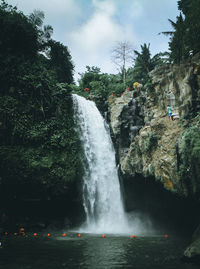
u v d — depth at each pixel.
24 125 18.98
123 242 14.28
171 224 20.22
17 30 20.98
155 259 10.11
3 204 19.22
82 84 35.50
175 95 18.56
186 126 16.64
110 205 22.33
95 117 24.95
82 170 21.30
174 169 16.00
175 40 23.97
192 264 9.29
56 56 27.94
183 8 25.81
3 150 18.02
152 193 20.28
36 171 18.88
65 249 12.24
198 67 17.34
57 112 21.09
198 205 16.44
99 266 9.06
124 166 20.80
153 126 18.73
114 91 30.38
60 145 20.27
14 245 13.33
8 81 19.14
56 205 21.00
